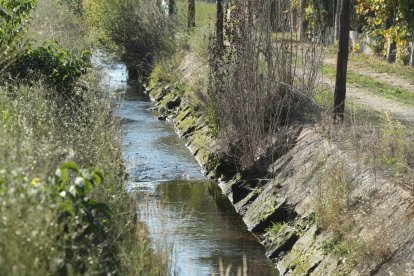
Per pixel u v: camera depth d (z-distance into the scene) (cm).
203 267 1042
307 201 1130
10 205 605
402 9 2128
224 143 1462
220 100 1504
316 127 1314
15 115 970
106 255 757
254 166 1346
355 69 2066
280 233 1123
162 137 1792
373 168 1045
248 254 1102
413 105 1546
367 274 885
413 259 840
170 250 940
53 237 626
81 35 2661
